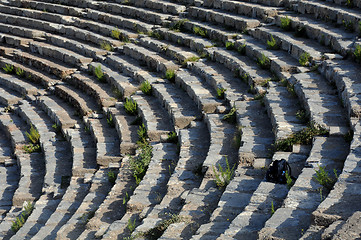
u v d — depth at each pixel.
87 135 20.73
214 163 14.04
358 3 21.23
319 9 22.12
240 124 15.79
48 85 26.44
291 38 20.94
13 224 15.59
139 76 23.23
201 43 24.25
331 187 10.54
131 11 30.69
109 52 27.38
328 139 12.99
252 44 22.09
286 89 17.45
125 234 12.12
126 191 14.98
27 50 31.30
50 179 17.91
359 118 13.34
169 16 28.64
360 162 11.09
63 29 31.67
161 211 12.36
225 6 27.11
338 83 15.73
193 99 19.67
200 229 10.30
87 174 17.20
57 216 15.03
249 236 9.51
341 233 8.08
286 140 13.55
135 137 18.48
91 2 33.28
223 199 11.55
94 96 23.36
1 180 19.50
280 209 9.92
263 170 12.80
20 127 23.28
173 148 16.78
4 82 28.58
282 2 24.97
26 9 35.38
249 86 19.16
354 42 18.27
